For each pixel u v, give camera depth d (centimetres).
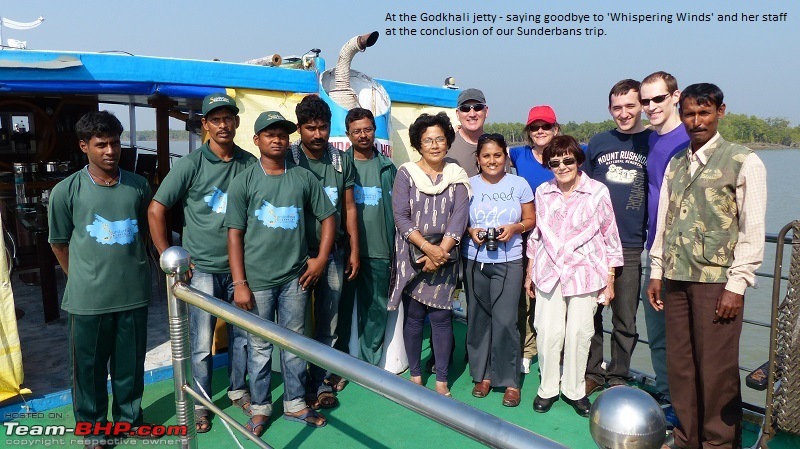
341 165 362
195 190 329
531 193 372
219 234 331
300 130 353
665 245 300
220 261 334
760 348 1283
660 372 357
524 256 405
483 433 123
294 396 343
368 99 457
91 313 302
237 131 423
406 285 364
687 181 288
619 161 357
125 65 375
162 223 319
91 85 367
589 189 343
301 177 327
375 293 395
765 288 1438
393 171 399
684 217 288
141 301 319
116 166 310
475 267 369
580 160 340
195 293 238
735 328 280
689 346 300
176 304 256
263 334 194
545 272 351
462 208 356
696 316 287
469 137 421
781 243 254
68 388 372
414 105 572
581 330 348
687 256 285
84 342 307
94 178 302
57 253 304
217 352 431
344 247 384
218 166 331
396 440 327
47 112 769
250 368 330
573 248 342
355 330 407
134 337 321
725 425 289
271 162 319
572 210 345
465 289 382
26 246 591
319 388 371
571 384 355
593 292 346
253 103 428
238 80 416
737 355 283
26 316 518
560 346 356
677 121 334
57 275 671
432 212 354
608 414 106
